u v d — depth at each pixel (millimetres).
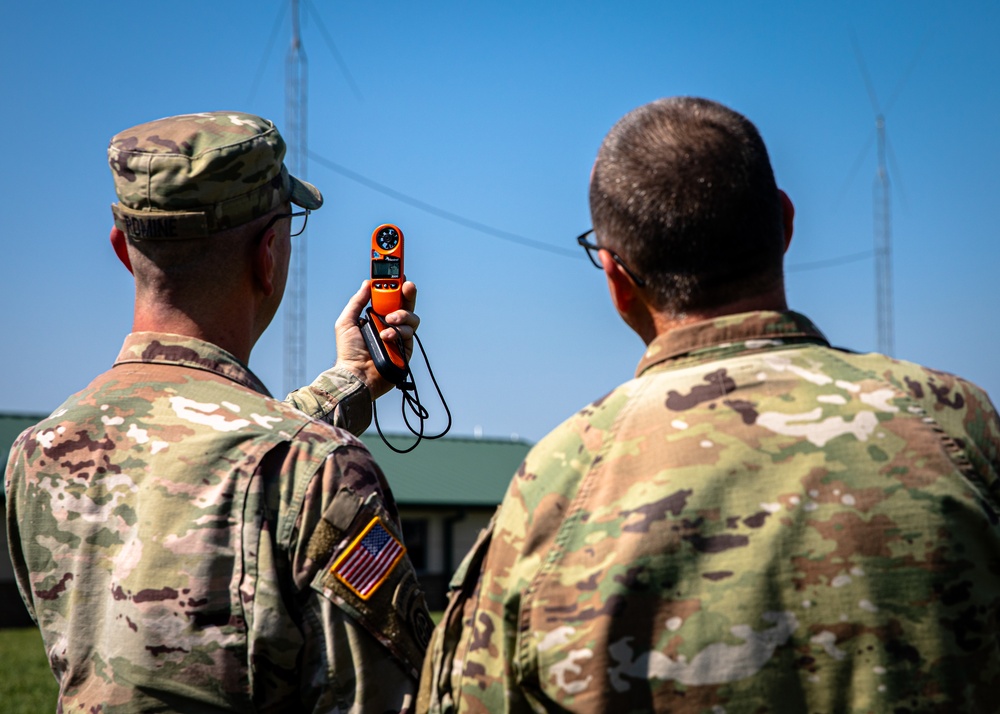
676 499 1620
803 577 1571
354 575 2018
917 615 1558
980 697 1561
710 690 1554
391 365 2795
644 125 1800
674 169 1726
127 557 2041
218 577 1999
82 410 2191
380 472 2174
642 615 1590
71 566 2084
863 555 1570
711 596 1580
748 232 1731
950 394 1688
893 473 1605
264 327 2395
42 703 10031
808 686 1550
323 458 2076
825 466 1614
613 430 1720
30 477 2160
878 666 1543
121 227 2250
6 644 17109
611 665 1583
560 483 1704
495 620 1707
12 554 2221
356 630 2010
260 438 2086
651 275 1774
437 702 1789
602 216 1807
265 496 2037
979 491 1620
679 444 1660
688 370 1730
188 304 2236
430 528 27891
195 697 1983
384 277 2861
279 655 1992
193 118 2303
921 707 1537
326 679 1991
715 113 1788
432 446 33094
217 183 2199
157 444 2107
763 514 1601
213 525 2018
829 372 1701
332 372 2805
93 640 2053
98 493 2105
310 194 2500
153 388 2182
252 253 2279
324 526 2027
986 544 1603
